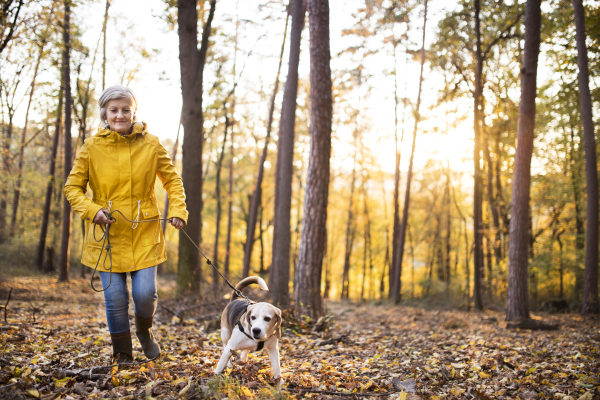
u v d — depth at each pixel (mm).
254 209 20359
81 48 16500
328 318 7762
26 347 4262
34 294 11586
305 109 23516
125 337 3727
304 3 12742
